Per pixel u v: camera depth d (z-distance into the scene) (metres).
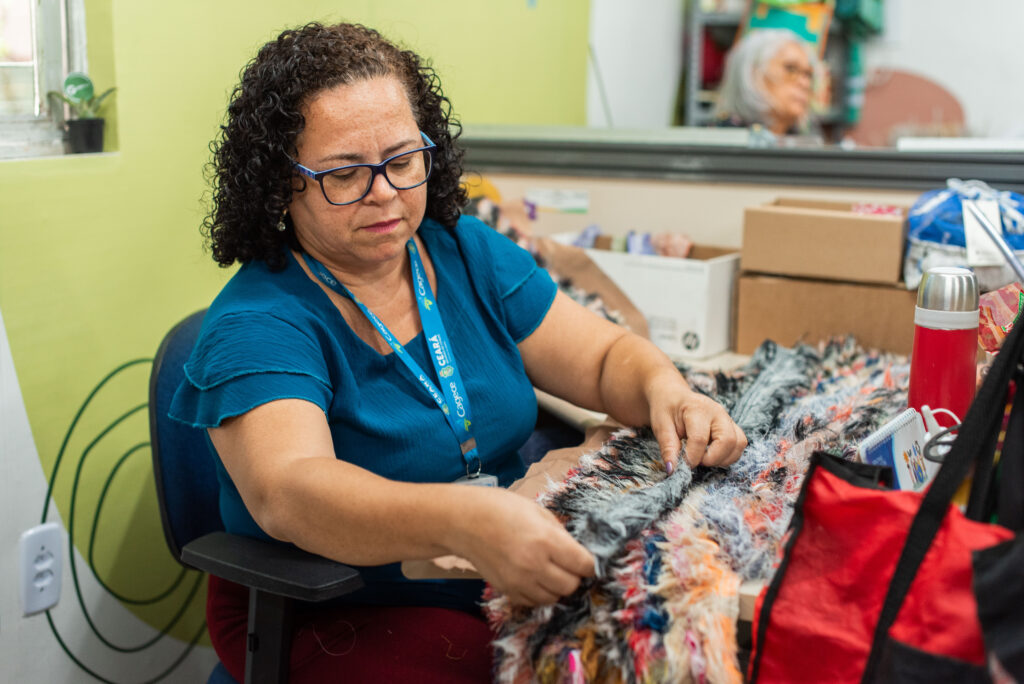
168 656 1.72
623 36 3.29
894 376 1.39
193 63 1.66
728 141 1.91
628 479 1.03
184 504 1.25
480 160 2.11
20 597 1.40
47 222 1.40
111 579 1.58
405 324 1.20
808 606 0.79
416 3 2.23
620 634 0.83
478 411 1.20
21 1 1.42
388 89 1.08
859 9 3.41
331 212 1.07
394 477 1.13
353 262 1.15
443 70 2.35
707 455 1.04
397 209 1.09
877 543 0.77
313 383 1.04
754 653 0.81
